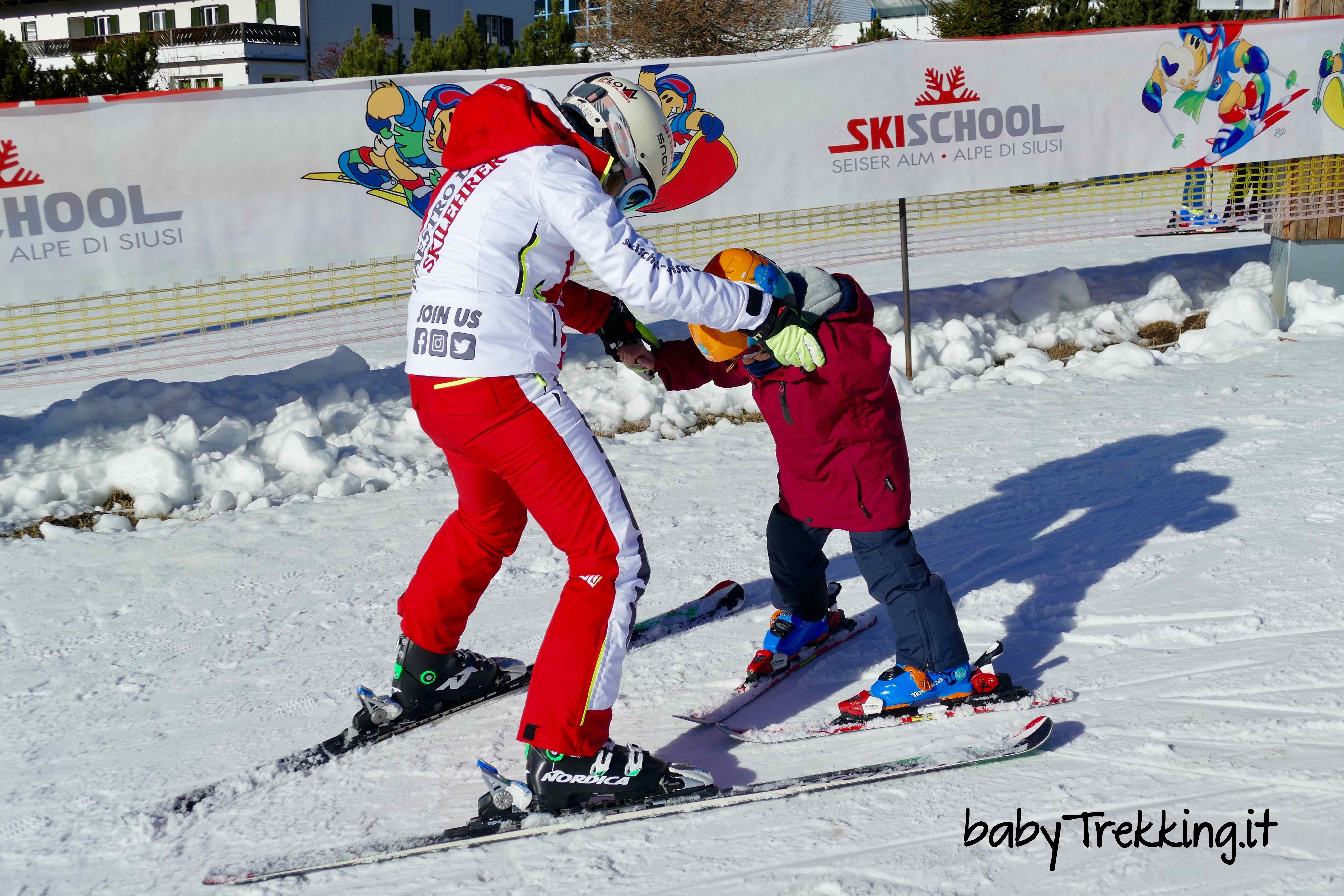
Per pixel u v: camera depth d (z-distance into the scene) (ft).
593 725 8.11
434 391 8.13
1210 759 8.07
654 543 14.51
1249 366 21.15
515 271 7.89
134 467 18.15
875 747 8.96
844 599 12.29
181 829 8.52
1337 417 17.02
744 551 13.99
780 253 25.27
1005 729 8.92
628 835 7.93
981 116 23.04
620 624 8.18
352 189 20.49
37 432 20.47
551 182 7.70
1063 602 11.39
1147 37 23.57
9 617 13.35
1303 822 7.21
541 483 8.09
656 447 19.53
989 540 13.44
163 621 13.04
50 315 20.20
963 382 22.04
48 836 8.54
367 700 9.64
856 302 8.89
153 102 18.98
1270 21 24.04
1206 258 31.60
